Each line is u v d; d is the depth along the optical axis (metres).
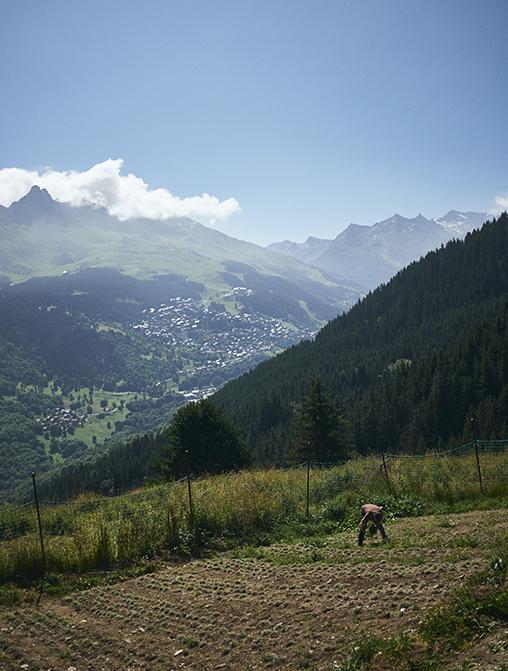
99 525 13.80
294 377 131.38
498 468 16.98
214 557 12.40
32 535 15.05
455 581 8.16
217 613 8.98
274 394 104.88
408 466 19.09
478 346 91.81
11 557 11.99
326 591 9.09
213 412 35.12
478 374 82.44
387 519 13.89
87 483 98.81
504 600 6.46
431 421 77.56
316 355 149.50
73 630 9.04
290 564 11.06
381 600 8.16
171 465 33.78
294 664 6.84
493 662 5.37
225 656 7.54
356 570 9.84
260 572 10.83
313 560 11.06
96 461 123.44
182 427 34.41
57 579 11.58
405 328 148.50
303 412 47.56
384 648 6.27
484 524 11.78
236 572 11.08
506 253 158.88
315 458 45.97
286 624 8.09
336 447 46.25
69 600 10.48
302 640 7.46
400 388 90.31
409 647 6.18
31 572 11.85
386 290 175.00
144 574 11.67
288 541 13.18
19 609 10.16
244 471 25.30
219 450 33.97
